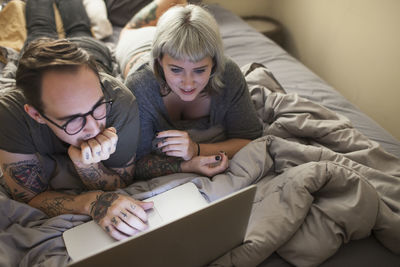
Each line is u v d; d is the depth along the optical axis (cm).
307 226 85
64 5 171
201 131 118
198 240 68
